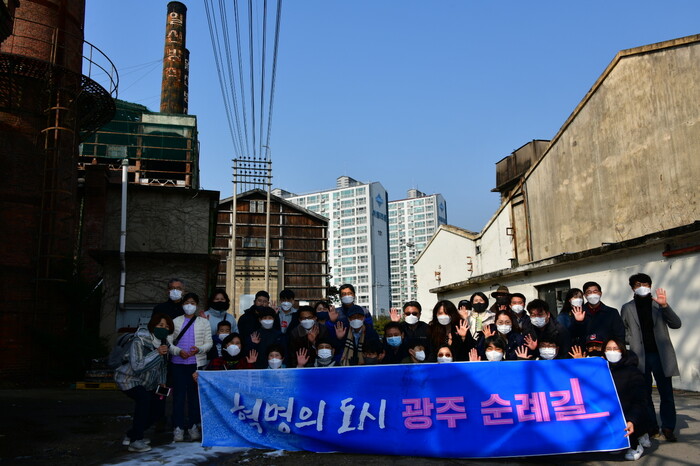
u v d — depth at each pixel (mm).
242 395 5742
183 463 5113
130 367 5680
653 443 5988
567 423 5488
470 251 26906
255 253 39438
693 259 10703
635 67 14242
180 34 46875
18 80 14633
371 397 5633
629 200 14406
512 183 27875
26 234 14164
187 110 46531
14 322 13570
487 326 6910
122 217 17344
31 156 14578
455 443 5418
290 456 5445
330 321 7109
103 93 16156
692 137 12406
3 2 11094
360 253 140750
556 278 15930
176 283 6465
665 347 6125
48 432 6703
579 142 16797
